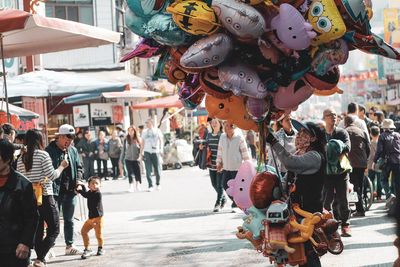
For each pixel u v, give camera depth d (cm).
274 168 786
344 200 1180
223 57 646
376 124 1778
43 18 1030
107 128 3148
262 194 716
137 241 1270
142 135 2236
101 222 1143
